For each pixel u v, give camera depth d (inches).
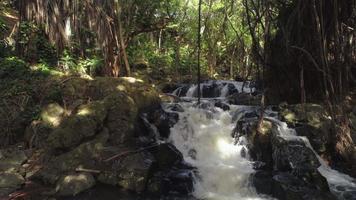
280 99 479.2
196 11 745.6
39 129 381.1
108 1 489.4
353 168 374.9
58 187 319.0
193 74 721.6
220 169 350.3
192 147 393.7
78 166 339.3
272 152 367.2
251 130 386.6
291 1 451.2
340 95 406.6
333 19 412.5
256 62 474.0
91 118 370.0
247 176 340.5
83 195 315.3
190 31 762.8
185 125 408.5
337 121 401.1
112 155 348.8
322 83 451.8
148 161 346.3
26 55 480.7
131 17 599.2
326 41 424.8
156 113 415.5
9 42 507.8
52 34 479.8
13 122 391.2
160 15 655.8
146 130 399.2
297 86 469.1
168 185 333.7
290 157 352.8
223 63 909.2
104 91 420.8
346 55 414.6
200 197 327.0
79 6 494.6
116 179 334.0
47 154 359.9
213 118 424.2
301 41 437.7
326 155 392.8
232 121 424.8
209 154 389.4
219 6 727.7
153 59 677.3
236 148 388.5
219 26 776.9
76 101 410.9
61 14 484.4
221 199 322.7
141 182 329.4
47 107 395.9
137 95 430.3
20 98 408.5
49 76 438.0
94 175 338.0
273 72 478.0
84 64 486.0
